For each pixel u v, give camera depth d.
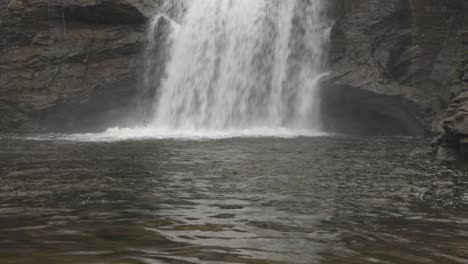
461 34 17.58
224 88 25.11
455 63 20.34
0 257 4.14
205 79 25.30
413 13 21.95
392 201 6.77
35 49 24.22
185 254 4.27
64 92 23.53
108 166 10.12
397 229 5.24
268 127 24.48
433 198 6.99
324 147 14.75
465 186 8.00
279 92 24.83
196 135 19.72
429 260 4.20
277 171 9.59
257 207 6.30
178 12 25.83
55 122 23.66
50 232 4.99
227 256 4.23
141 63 24.50
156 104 25.03
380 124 22.66
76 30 24.50
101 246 4.50
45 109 23.19
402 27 22.48
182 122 24.91
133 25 24.70
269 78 25.09
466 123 11.17
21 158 11.50
